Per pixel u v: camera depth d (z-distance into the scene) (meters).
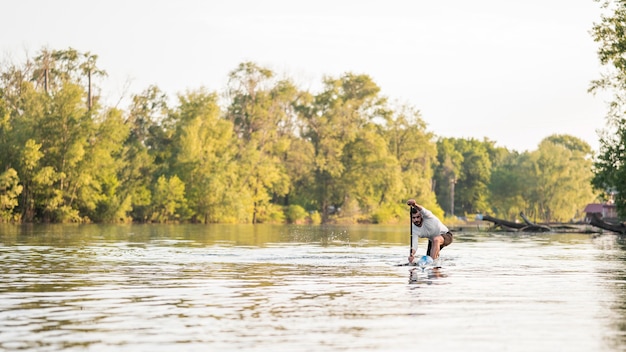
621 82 78.44
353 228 111.12
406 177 181.38
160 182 136.75
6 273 25.45
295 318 15.52
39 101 125.19
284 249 41.44
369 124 179.38
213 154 147.25
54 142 124.56
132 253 37.03
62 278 23.73
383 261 31.50
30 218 122.19
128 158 138.50
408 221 175.50
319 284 22.00
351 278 23.83
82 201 125.69
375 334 13.69
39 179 120.69
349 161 174.12
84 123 123.81
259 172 154.88
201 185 143.12
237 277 24.09
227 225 125.94
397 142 187.88
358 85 179.50
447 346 12.68
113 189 129.38
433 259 31.28
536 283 22.41
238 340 13.12
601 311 16.48
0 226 96.62
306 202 170.88
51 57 138.62
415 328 14.34
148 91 148.75
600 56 79.25
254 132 165.00
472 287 21.25
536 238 64.69
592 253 39.38
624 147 76.88
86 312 16.28
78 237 59.31
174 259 32.62
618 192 79.00
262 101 165.62
